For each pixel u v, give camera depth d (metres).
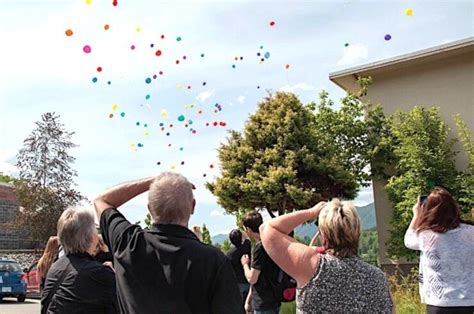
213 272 2.19
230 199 15.96
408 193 13.91
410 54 15.95
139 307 2.18
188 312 2.14
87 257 3.11
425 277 3.85
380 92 16.94
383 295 2.42
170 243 2.23
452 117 15.60
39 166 29.03
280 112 16.27
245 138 16.64
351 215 2.50
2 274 15.12
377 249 15.76
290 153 15.45
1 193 32.62
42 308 3.07
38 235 27.47
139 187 2.61
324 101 16.73
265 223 2.61
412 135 14.66
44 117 29.66
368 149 15.83
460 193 13.86
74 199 29.03
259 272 4.50
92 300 2.93
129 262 2.26
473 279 3.69
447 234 3.78
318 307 2.37
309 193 14.71
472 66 15.50
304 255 2.46
